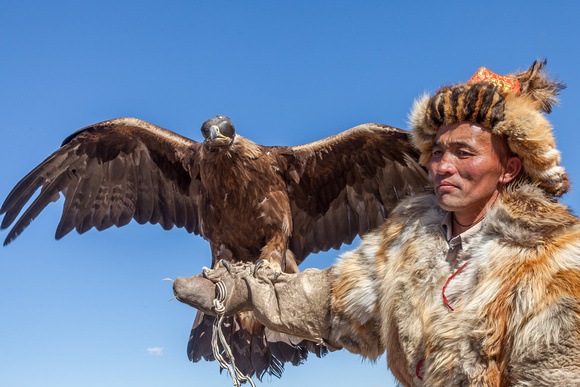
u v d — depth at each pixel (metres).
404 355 2.04
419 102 2.14
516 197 1.90
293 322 2.52
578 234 1.75
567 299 1.64
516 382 1.71
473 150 1.92
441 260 1.98
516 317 1.72
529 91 2.12
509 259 1.79
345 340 2.40
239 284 2.67
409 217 2.20
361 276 2.31
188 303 2.68
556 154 1.90
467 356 1.79
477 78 2.06
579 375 1.59
